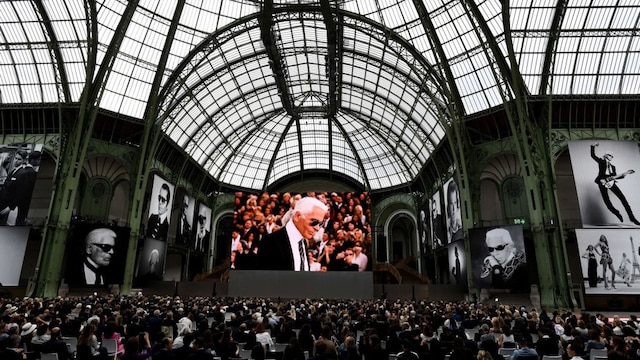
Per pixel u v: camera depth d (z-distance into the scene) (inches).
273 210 1706.4
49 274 1060.5
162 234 1444.4
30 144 1175.6
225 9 1298.0
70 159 1152.8
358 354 283.7
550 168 1094.4
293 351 245.3
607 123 1144.8
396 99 1704.0
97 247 1131.9
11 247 1093.8
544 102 1134.4
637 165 1042.7
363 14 1296.8
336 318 523.2
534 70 1171.9
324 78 1807.3
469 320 529.3
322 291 1453.0
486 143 1269.7
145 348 322.3
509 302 1133.1
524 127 1087.6
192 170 1788.9
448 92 1246.9
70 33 1192.8
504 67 1104.8
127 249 1176.2
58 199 1131.3
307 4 1163.9
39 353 293.3
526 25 1113.4
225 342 291.0
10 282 1067.9
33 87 1277.1
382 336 414.0
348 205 1705.2
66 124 1212.5
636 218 1008.9
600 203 1021.2
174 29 1216.2
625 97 1115.3
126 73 1309.1
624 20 1055.6
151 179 1492.4
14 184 1141.1
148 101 1306.6
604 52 1118.4
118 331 398.0
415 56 1267.2
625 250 992.2
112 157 1301.7
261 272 1478.8
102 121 1295.5
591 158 1053.8
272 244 1669.5
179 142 1686.8
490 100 1282.0
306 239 1670.8
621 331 425.7
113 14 1184.2
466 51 1225.4
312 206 1706.4
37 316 428.8
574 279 1269.7
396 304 840.9
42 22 1143.6
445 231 1512.1
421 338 346.0
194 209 1831.9
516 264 1047.6
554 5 1065.5
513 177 1258.0
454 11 1164.5
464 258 1264.8
